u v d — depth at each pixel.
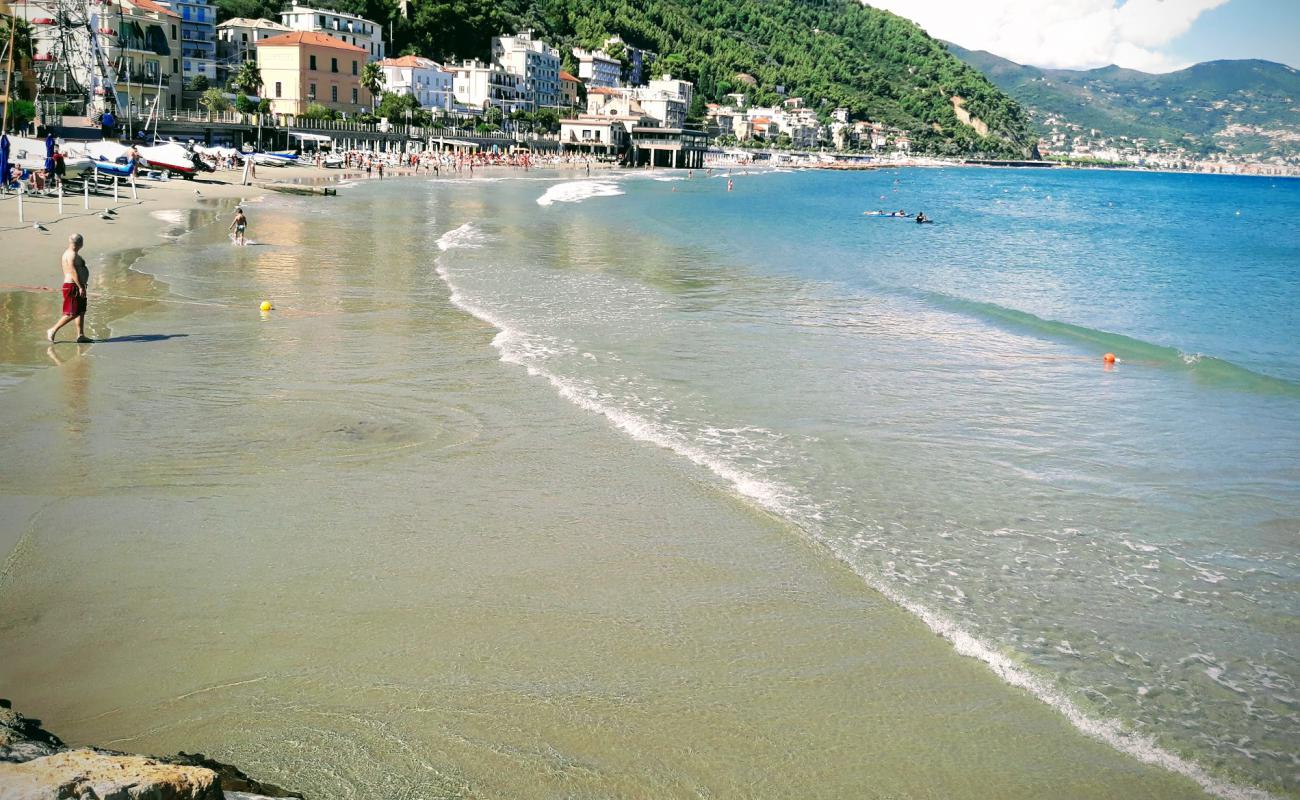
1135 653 7.81
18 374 15.26
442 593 8.57
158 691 6.92
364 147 120.88
